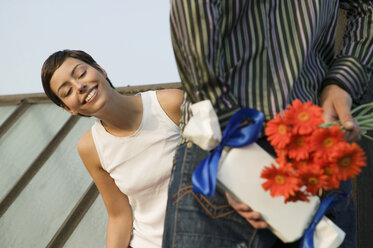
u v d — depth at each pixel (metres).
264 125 1.02
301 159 0.91
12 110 3.82
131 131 1.68
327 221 1.04
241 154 0.99
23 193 3.03
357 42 1.15
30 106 3.75
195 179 0.97
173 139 1.69
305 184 0.90
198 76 1.00
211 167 0.97
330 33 1.16
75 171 3.01
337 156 0.87
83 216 2.72
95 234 2.60
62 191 2.93
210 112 0.98
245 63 1.03
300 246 1.01
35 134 3.45
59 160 3.13
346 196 1.08
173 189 1.09
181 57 1.05
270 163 0.99
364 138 1.72
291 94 1.03
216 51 0.99
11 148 3.42
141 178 1.68
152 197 1.71
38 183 3.05
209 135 0.97
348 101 1.04
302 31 1.04
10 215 2.96
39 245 2.70
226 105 1.00
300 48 1.04
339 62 1.11
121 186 1.72
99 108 1.61
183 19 0.98
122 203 1.83
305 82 1.08
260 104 1.02
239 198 0.98
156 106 1.68
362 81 1.09
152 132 1.68
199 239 1.02
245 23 1.04
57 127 3.40
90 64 1.71
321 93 1.10
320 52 1.17
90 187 2.82
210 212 1.03
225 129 0.99
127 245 1.80
